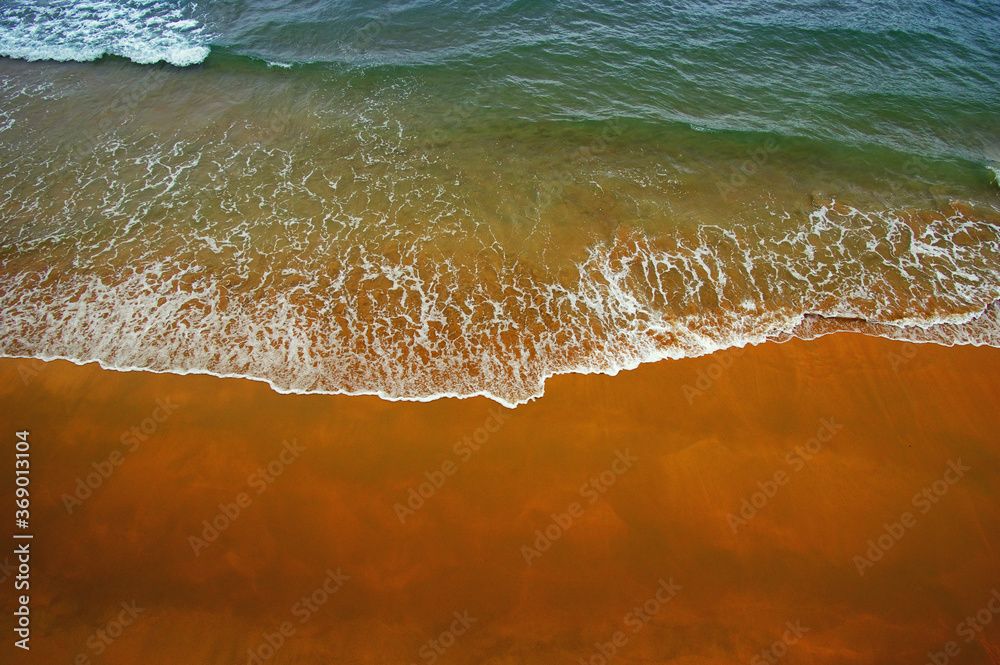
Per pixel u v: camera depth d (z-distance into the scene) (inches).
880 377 369.7
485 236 461.7
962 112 609.6
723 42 709.3
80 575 271.3
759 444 334.3
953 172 523.5
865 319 406.9
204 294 406.9
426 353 376.8
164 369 359.9
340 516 297.0
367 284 419.8
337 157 538.3
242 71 652.1
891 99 624.7
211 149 545.0
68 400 340.2
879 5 800.3
